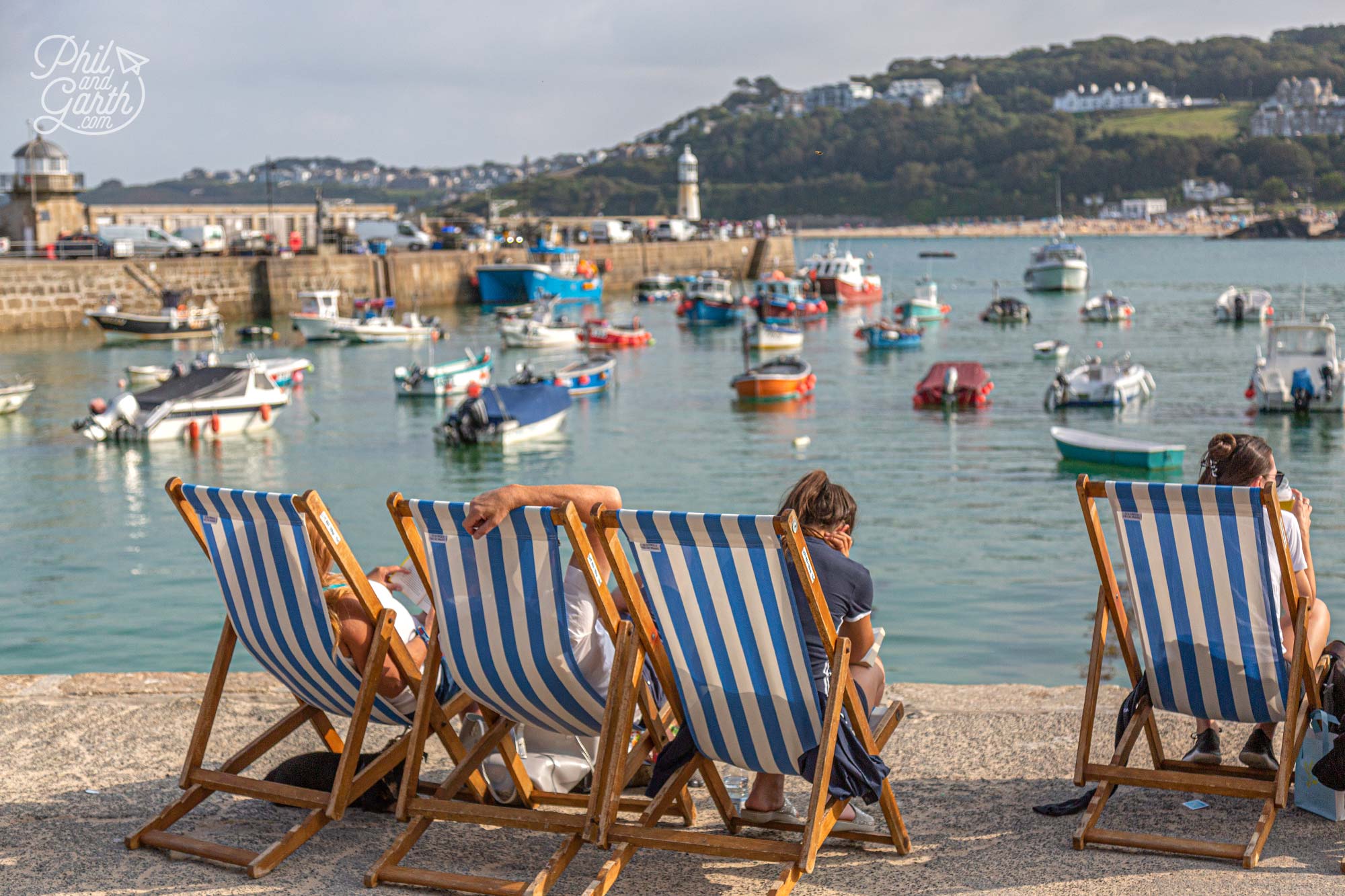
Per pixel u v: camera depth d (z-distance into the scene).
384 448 28.12
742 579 3.24
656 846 3.47
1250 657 3.63
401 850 3.66
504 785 4.04
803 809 4.22
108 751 4.79
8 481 24.02
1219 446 4.14
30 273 52.38
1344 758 3.73
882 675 3.92
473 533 3.38
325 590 3.86
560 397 29.75
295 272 61.31
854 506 3.76
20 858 3.79
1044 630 12.89
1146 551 3.65
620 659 3.48
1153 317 60.75
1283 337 31.25
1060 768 4.47
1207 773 4.12
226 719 5.13
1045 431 28.89
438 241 77.00
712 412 33.06
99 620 14.22
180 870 3.70
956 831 3.93
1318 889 3.37
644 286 78.88
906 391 36.69
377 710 3.97
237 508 3.65
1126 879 3.48
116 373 40.09
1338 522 18.91
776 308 59.41
